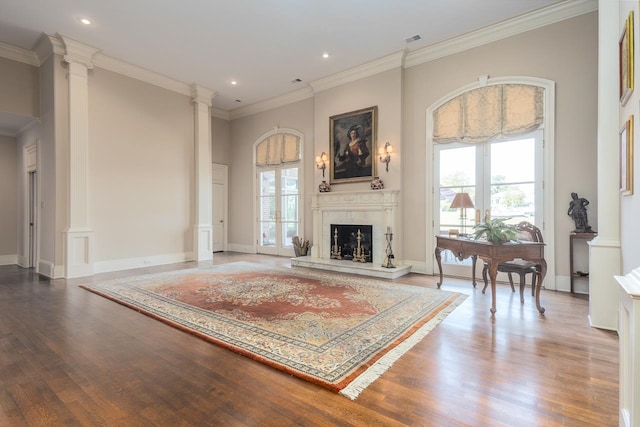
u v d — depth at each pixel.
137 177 6.03
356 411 1.70
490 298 3.79
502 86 4.63
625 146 2.53
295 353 2.35
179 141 6.72
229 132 8.59
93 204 5.43
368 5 4.20
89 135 5.38
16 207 6.55
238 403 1.77
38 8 4.20
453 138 5.03
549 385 1.93
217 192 8.30
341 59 5.68
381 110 5.71
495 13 4.38
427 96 5.32
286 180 7.46
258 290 4.16
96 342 2.58
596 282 2.89
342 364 2.18
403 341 2.56
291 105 7.32
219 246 8.34
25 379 2.02
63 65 5.07
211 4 4.17
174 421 1.62
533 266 3.53
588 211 4.05
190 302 3.63
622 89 2.65
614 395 1.82
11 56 5.14
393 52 5.43
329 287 4.32
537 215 4.40
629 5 2.45
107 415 1.67
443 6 4.22
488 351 2.39
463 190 5.01
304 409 1.72
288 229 7.45
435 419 1.62
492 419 1.62
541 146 4.37
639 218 2.19
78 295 3.99
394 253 5.48
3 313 3.29
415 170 5.44
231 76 6.39
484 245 3.34
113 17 4.43
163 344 2.54
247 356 2.33
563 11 4.18
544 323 2.97
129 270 5.65
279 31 4.80
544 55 4.34
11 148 6.49
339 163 6.25
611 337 2.65
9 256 6.45
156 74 6.25
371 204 5.70
